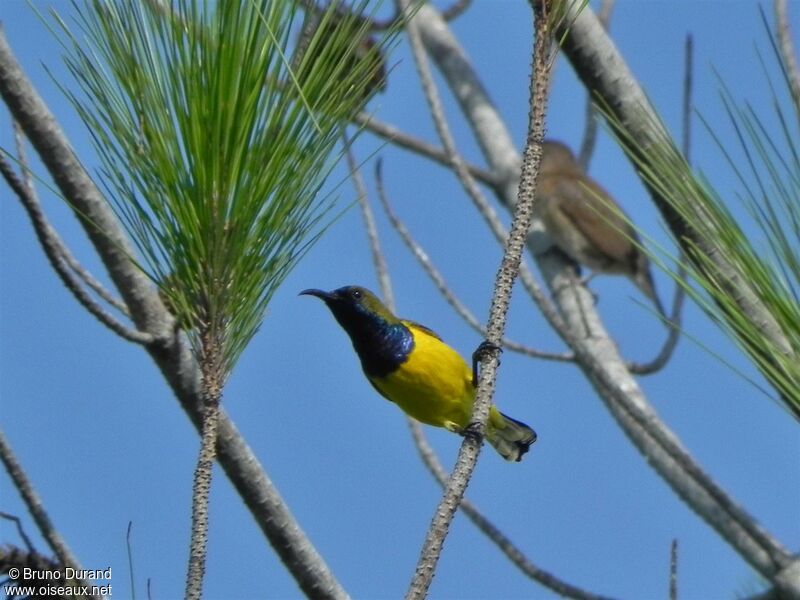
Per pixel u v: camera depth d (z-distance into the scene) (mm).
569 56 10148
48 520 6406
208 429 5750
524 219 6277
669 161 5742
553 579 9867
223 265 5684
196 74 5441
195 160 5516
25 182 6984
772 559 10188
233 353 5836
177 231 5660
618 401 10297
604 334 13156
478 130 15266
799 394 5145
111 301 7746
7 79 7613
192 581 5570
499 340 6223
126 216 5691
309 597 8406
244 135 5496
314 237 5832
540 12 6285
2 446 6363
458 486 5930
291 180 5668
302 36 5621
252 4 5375
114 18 5555
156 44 5512
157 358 7934
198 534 5633
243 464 8180
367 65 5805
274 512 8281
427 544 5820
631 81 10039
